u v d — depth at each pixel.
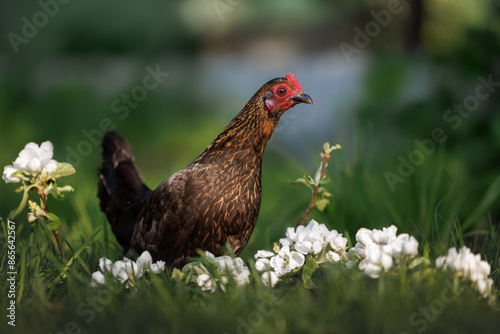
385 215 6.18
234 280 3.89
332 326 3.49
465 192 6.08
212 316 3.56
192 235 4.29
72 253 4.80
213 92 19.66
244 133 4.37
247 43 30.44
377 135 7.18
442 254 4.58
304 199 6.48
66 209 6.33
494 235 5.15
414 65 9.85
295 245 4.14
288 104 4.42
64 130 12.57
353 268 3.96
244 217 4.36
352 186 6.14
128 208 5.05
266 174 10.09
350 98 10.24
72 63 21.03
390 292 3.66
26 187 4.13
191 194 4.23
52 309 3.86
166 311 3.60
